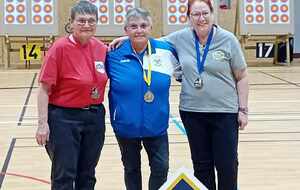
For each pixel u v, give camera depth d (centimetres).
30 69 1251
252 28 1341
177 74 329
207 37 318
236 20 1373
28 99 849
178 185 273
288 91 923
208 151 330
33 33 1286
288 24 1345
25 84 1012
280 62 1371
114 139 575
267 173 445
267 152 514
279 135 589
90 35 302
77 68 303
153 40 325
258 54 1361
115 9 1317
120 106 316
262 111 739
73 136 307
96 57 309
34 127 641
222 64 315
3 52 1348
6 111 748
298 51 1507
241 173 445
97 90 308
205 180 331
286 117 695
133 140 322
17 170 457
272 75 1148
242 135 590
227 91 318
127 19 313
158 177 321
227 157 320
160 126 320
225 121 319
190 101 322
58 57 300
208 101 318
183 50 323
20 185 414
